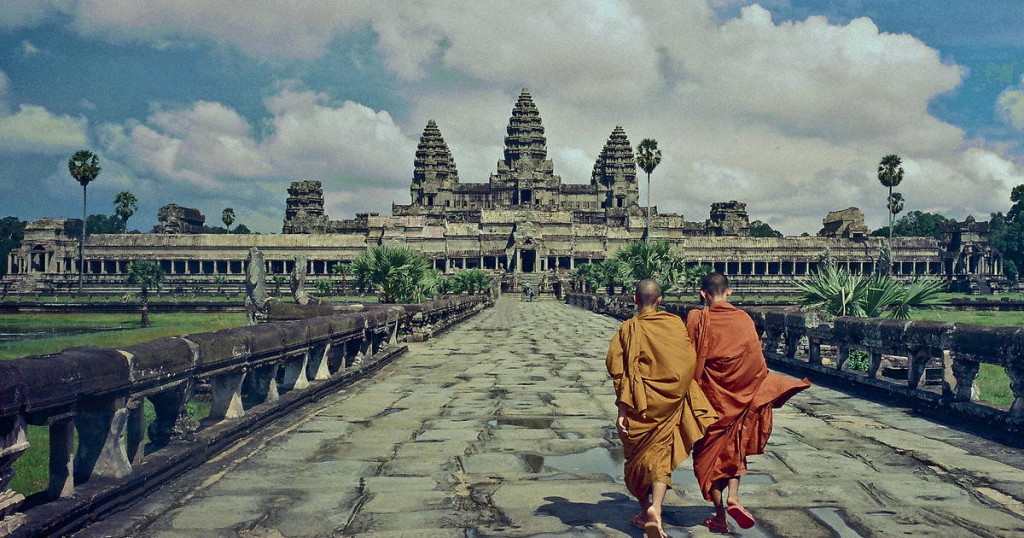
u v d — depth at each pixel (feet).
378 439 28.40
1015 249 530.68
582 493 20.85
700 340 17.40
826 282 56.44
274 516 18.71
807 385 17.38
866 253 533.14
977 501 19.93
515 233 516.73
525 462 24.64
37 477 28.60
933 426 31.04
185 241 516.73
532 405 36.88
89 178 397.19
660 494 16.11
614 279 262.88
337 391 41.86
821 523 18.06
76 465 19.31
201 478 22.35
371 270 108.88
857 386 41.57
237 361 27.81
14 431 15.19
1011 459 24.85
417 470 23.52
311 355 40.68
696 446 17.52
